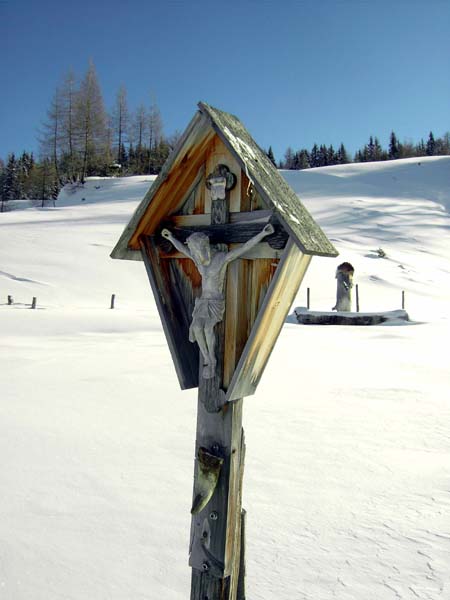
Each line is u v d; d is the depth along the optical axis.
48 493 4.89
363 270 35.38
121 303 26.16
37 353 12.77
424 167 80.44
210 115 2.66
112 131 96.25
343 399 8.48
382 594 3.46
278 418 7.38
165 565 3.77
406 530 4.26
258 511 4.59
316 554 3.93
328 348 14.17
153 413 7.64
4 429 6.76
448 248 44.12
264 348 2.79
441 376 10.40
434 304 29.20
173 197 2.99
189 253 2.83
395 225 49.62
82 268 30.78
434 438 6.48
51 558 3.83
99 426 6.97
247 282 2.75
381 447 6.17
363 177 75.94
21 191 90.62
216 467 2.69
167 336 3.02
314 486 5.10
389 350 13.90
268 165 2.93
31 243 35.06
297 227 2.50
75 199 71.81
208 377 2.73
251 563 3.82
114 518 4.43
